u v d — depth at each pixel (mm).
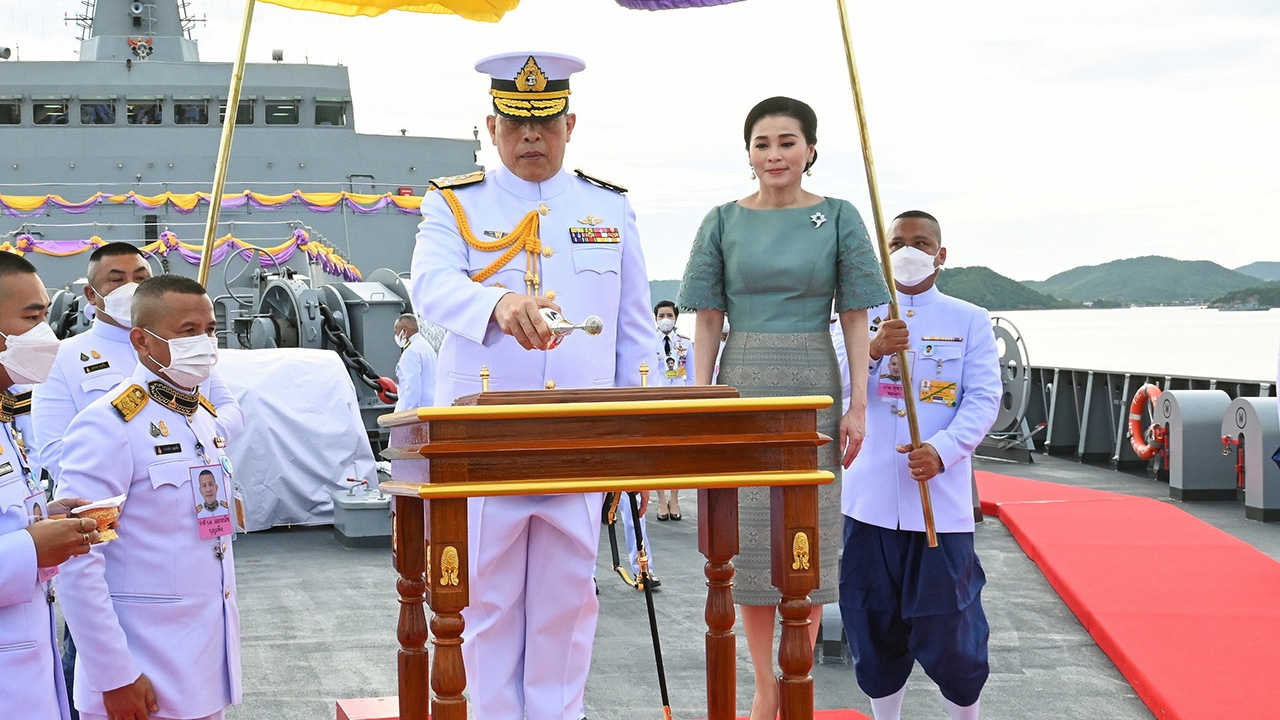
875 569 4168
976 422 4109
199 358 3285
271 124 17969
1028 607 6613
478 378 3293
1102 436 13250
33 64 17125
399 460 2828
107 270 4234
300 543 9258
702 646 6086
